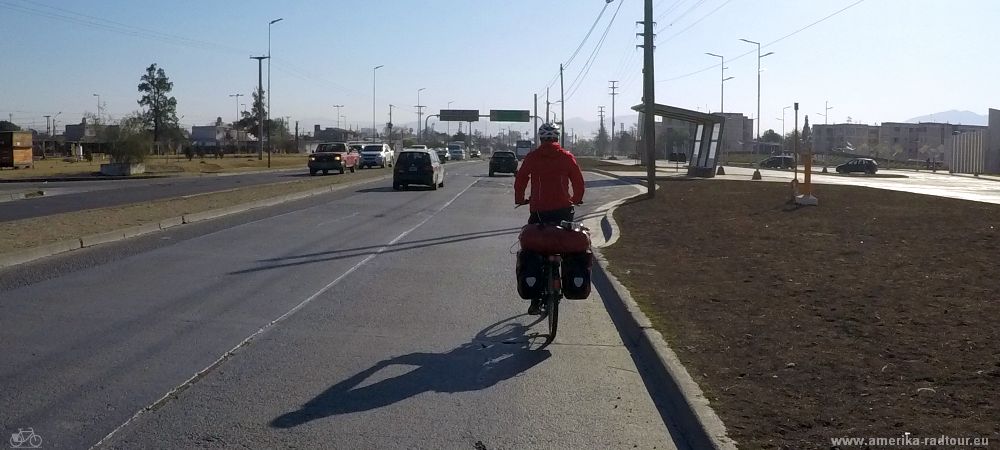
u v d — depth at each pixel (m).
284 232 19.23
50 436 6.16
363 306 11.11
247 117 138.38
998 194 36.03
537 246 9.26
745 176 55.53
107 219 19.95
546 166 9.48
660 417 6.88
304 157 98.81
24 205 26.69
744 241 17.45
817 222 20.95
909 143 150.12
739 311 10.25
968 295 10.73
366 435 6.30
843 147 154.12
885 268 13.20
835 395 6.84
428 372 8.06
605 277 13.10
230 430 6.35
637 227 20.94
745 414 6.41
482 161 105.81
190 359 8.33
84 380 7.55
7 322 9.73
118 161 54.78
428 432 6.40
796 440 5.85
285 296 11.66
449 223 22.31
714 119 51.00
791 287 11.78
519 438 6.32
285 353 8.65
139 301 11.07
